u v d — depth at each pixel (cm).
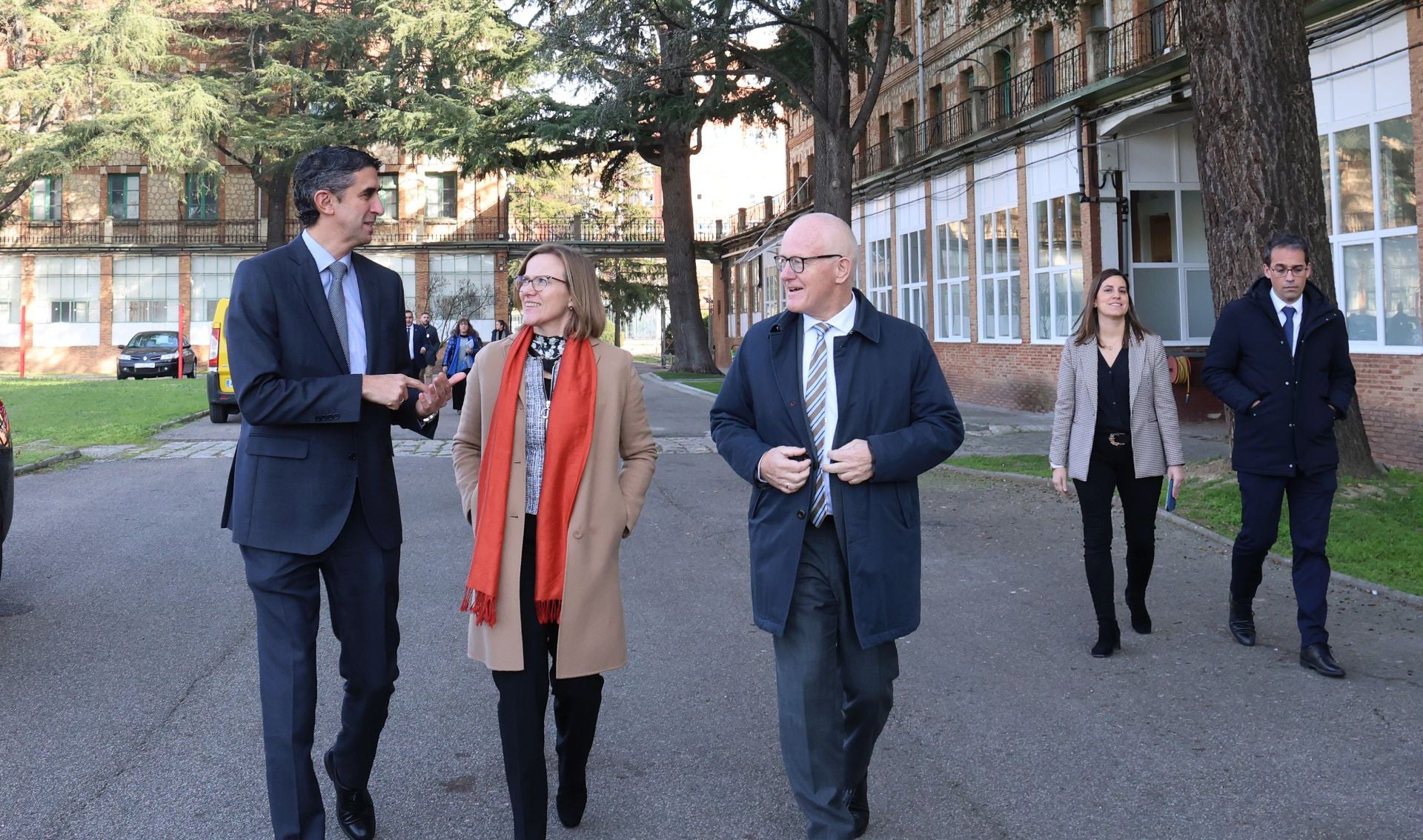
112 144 3472
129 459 1377
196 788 399
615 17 1877
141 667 548
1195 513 906
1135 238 1955
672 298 3762
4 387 2706
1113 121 1867
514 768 333
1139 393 564
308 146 3747
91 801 388
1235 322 559
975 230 2494
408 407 353
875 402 336
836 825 327
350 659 348
